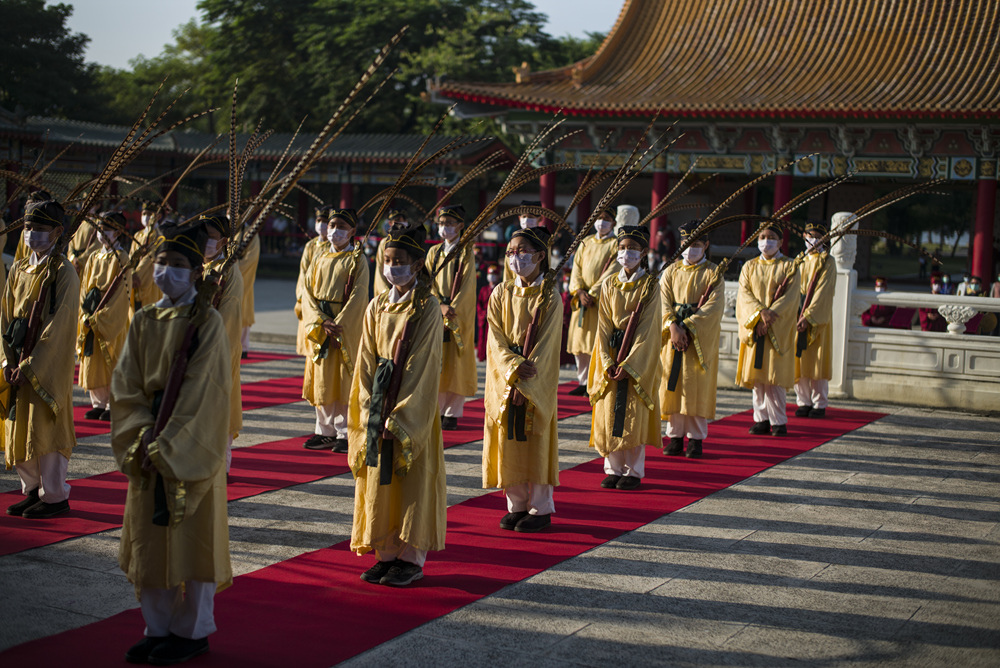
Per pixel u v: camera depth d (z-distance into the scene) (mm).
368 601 5312
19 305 6637
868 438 9992
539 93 23953
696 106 22000
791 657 4750
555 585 5648
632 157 6914
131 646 4609
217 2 40906
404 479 5504
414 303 5508
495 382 6672
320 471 8180
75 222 6543
